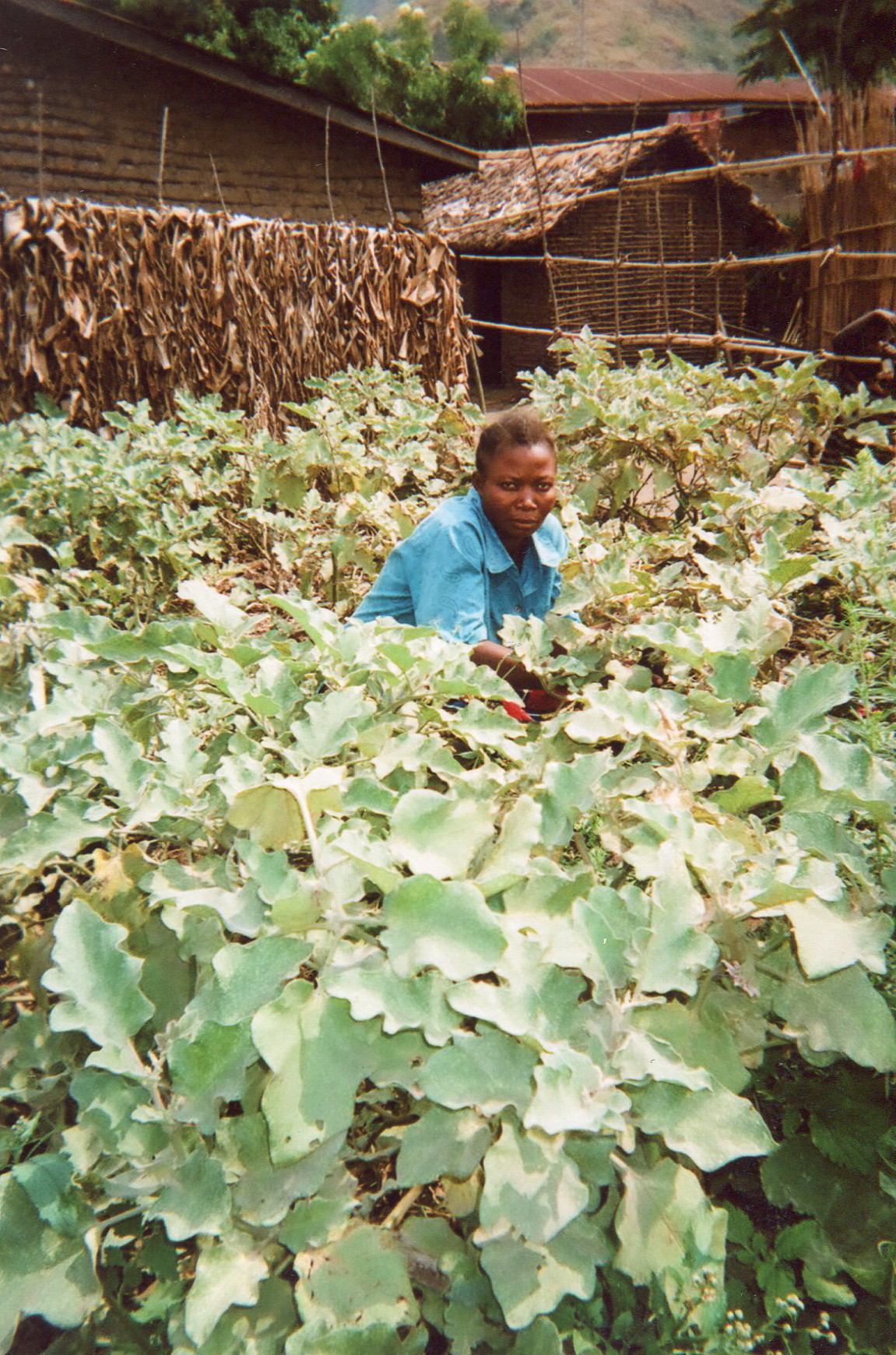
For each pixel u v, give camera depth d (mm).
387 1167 1593
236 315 6289
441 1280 1417
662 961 1404
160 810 1544
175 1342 1343
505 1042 1326
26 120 11383
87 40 11648
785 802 1682
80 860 1885
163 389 6039
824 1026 1496
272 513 4516
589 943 1385
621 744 2117
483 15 22453
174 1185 1281
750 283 19078
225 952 1301
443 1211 1628
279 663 1767
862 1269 1555
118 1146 1306
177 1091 1285
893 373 6348
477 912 1311
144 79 12133
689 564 3523
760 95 27484
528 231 17219
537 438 2672
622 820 1742
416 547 2801
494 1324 1413
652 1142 1496
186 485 4301
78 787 1689
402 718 1879
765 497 3320
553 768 1635
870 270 8445
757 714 1806
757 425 4348
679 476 4188
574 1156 1383
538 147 20156
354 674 1765
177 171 12508
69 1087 1432
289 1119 1279
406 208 14609
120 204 12164
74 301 5547
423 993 1296
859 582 2580
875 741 2014
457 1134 1371
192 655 1693
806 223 9133
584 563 2709
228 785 1503
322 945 1397
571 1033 1325
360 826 1524
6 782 1729
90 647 1857
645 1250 1394
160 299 5949
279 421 6633
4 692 2143
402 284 7168
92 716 1780
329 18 22797
